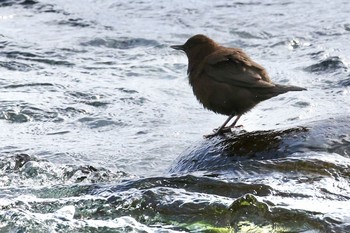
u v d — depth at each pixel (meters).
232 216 8.94
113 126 14.96
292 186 9.64
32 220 8.82
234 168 10.23
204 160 11.04
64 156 13.23
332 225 8.58
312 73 17.73
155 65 18.72
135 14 23.09
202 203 9.14
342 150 10.59
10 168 12.00
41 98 16.36
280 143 10.86
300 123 11.39
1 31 21.52
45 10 23.47
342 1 23.73
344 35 20.77
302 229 8.66
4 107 15.75
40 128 14.92
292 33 21.00
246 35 21.17
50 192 10.26
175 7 23.58
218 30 21.61
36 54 19.62
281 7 23.42
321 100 15.66
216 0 24.16
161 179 9.96
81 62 19.22
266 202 9.02
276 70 18.03
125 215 9.21
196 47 12.57
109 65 18.94
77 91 16.83
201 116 15.33
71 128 14.89
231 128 12.11
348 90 16.28
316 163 10.13
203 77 12.13
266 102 15.54
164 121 15.11
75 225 8.77
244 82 11.81
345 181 9.84
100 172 12.02
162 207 9.20
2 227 8.75
